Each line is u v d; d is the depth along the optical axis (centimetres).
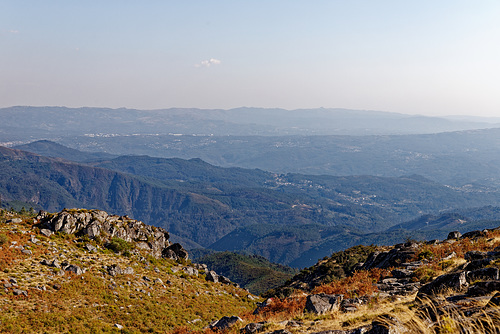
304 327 1677
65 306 3488
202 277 5794
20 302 3312
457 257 2731
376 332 1207
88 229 5188
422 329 1127
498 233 3419
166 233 6538
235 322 2353
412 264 2914
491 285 1363
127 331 3344
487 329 963
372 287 2344
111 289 4081
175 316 3972
